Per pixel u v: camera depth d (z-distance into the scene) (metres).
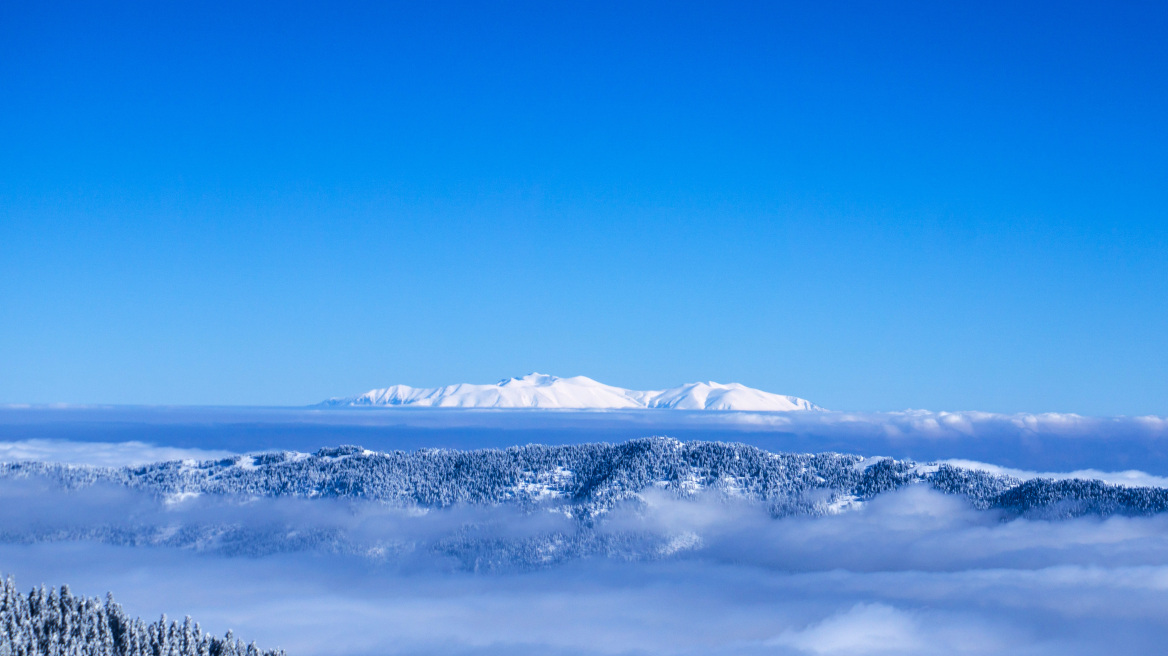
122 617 175.00
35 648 153.00
